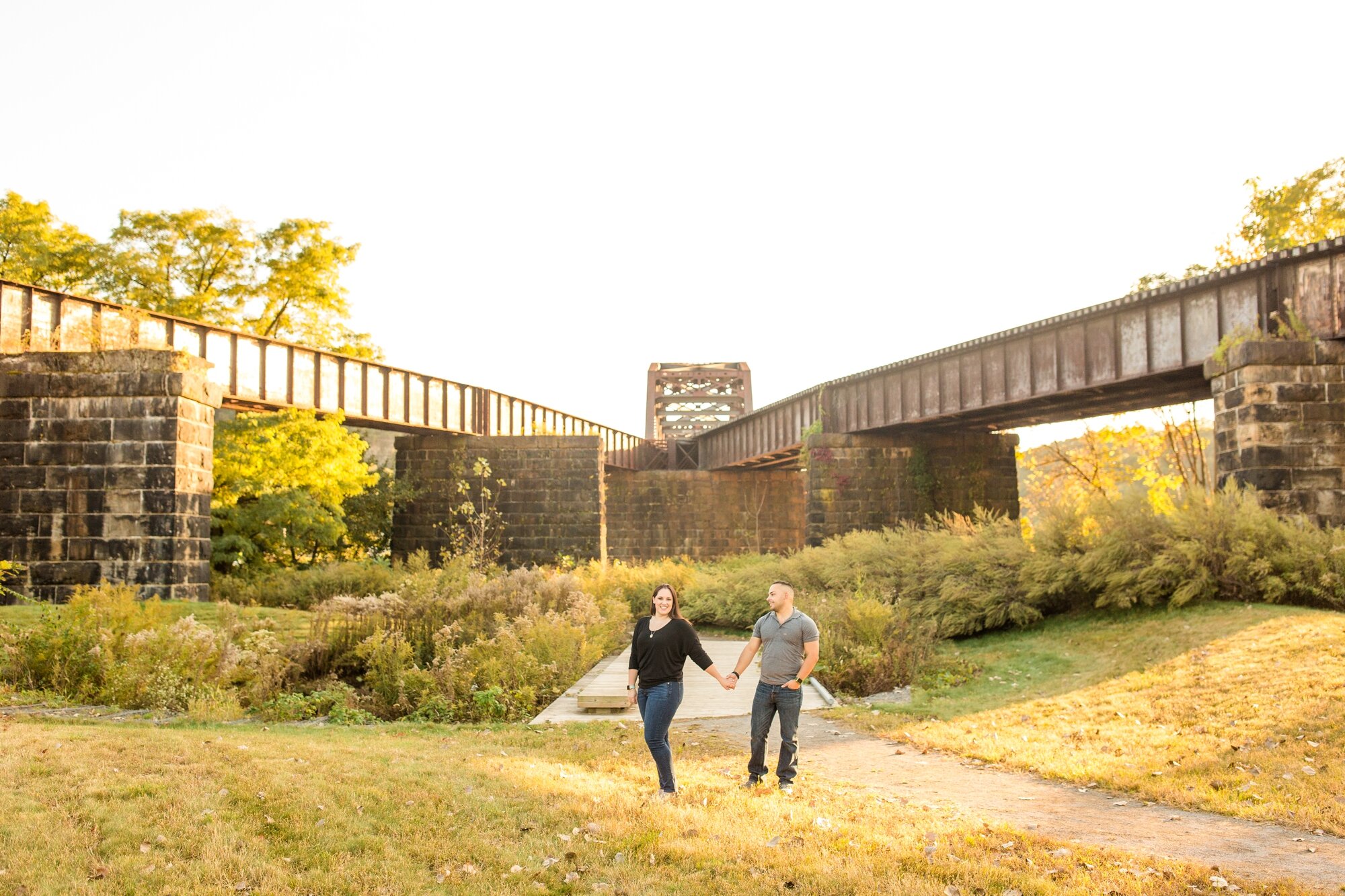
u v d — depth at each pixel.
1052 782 9.52
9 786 7.46
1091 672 15.20
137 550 22.88
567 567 36.84
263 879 6.04
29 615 18.91
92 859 6.16
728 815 7.59
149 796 7.41
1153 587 18.38
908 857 6.59
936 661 17.97
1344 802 8.05
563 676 16.39
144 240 41.94
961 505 42.16
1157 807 8.50
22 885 5.71
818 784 9.15
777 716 13.36
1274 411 22.62
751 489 60.41
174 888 5.80
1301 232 41.84
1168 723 11.54
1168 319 28.38
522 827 7.28
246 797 7.50
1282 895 6.02
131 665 14.18
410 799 7.82
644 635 8.52
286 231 43.91
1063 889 5.96
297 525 32.47
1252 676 12.58
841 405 43.69
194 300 41.81
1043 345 33.44
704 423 86.88
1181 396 34.16
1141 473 39.69
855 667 16.73
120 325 26.61
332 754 9.55
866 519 41.75
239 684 15.46
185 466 23.36
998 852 6.87
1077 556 20.20
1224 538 18.30
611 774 9.45
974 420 40.22
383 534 41.22
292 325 45.72
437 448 41.53
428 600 18.98
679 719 13.32
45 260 38.38
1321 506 22.42
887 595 22.31
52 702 13.38
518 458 41.25
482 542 38.91
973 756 10.70
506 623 18.45
